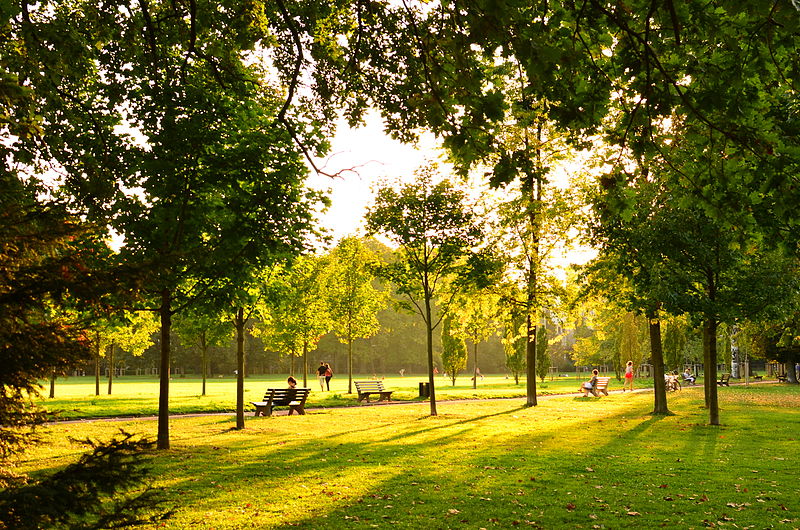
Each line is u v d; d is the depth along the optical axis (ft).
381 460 42.22
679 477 36.27
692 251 57.88
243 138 45.85
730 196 18.10
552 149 76.64
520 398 115.03
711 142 17.49
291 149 46.01
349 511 28.19
